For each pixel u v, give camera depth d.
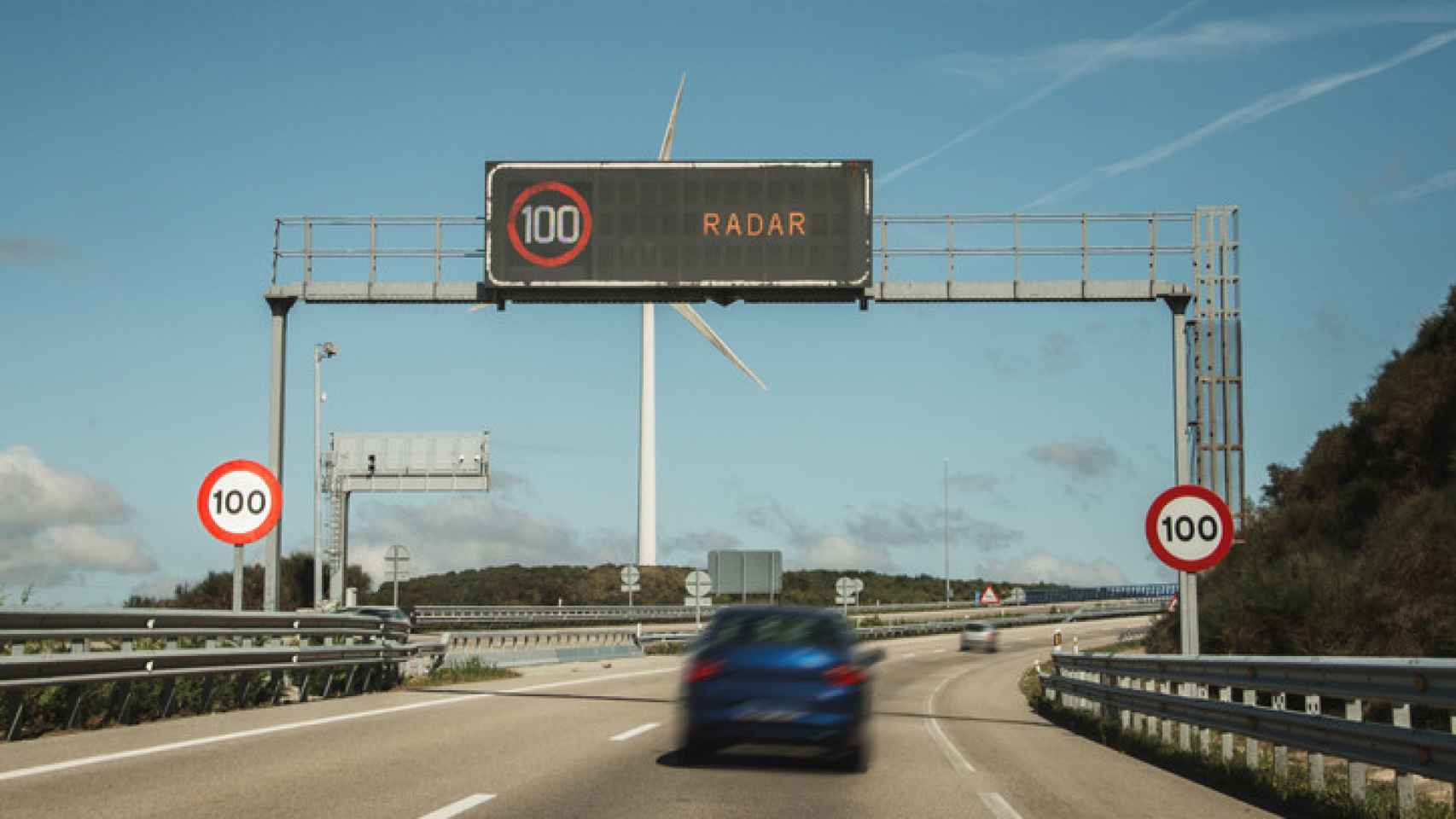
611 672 33.25
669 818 9.02
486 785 10.46
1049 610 103.12
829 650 12.20
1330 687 10.31
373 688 22.55
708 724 12.02
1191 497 17.61
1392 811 9.52
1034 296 21.03
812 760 13.45
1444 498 22.88
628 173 20.80
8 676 12.33
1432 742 8.59
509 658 35.19
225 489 18.36
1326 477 31.78
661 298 21.05
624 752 13.41
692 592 49.81
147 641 16.23
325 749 12.56
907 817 9.55
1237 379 20.91
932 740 17.17
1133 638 76.50
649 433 63.47
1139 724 17.36
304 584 55.12
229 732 13.92
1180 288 20.98
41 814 8.40
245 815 8.52
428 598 87.25
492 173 20.81
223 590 50.69
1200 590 31.45
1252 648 23.03
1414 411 28.77
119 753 11.76
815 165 20.73
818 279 20.61
